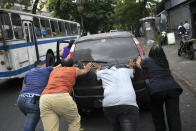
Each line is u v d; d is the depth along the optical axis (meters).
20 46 10.10
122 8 38.19
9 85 11.22
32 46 11.34
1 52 9.30
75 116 4.09
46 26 13.77
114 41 5.58
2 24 9.26
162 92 3.85
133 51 5.35
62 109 3.92
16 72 9.55
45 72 4.54
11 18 9.76
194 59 12.33
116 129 3.78
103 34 6.02
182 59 12.69
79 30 22.72
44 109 3.92
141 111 5.84
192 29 23.38
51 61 13.80
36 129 5.52
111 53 5.38
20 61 9.94
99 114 6.03
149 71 4.06
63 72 4.21
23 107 4.33
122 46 5.46
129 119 3.53
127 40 5.56
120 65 5.13
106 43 5.57
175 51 16.44
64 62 4.47
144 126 5.05
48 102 3.89
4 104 7.91
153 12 44.38
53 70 4.36
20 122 6.09
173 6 29.52
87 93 5.11
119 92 3.62
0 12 9.26
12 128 5.73
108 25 40.47
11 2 12.94
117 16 38.81
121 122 3.56
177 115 3.88
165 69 4.02
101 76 3.91
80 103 5.24
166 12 34.53
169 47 19.62
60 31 16.48
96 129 5.14
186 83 7.91
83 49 5.59
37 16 12.58
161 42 22.64
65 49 7.86
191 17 23.48
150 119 5.38
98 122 5.52
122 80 3.78
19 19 10.43
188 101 6.42
